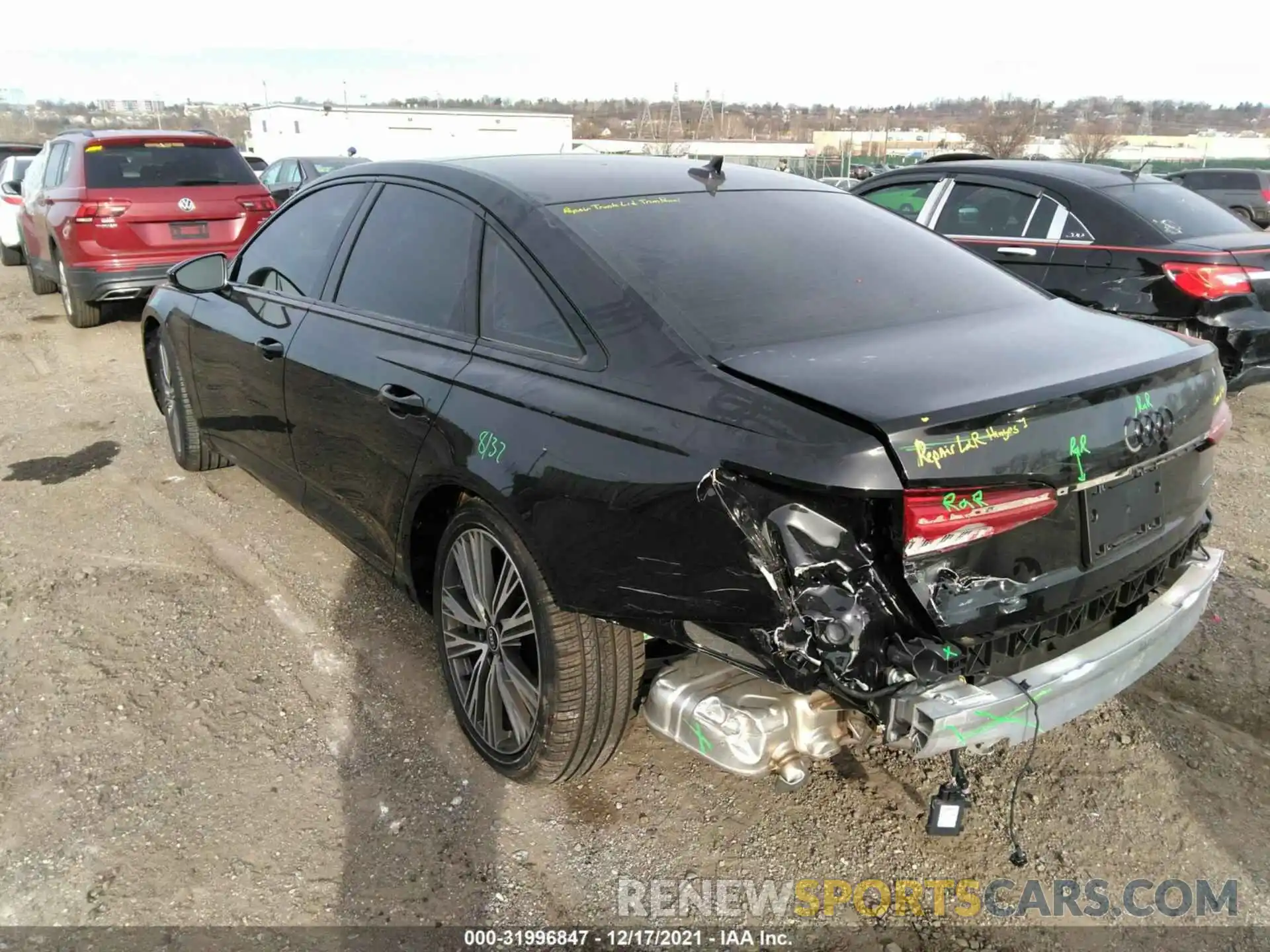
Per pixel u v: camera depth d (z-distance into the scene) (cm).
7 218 1294
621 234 261
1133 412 212
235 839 254
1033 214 627
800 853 253
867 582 188
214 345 404
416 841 255
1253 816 266
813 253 275
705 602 203
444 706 312
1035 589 203
